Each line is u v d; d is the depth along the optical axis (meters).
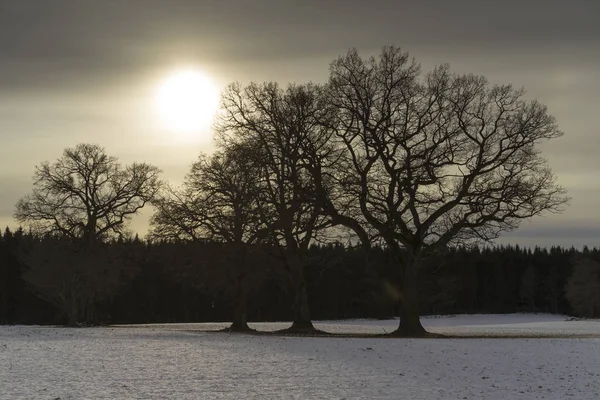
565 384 27.45
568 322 124.81
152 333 63.31
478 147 55.91
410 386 26.56
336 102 56.84
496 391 25.55
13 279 135.75
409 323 58.41
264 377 28.77
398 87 56.09
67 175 86.50
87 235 86.44
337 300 142.50
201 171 65.00
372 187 55.59
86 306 95.56
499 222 54.78
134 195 88.50
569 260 197.62
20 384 26.14
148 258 94.75
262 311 143.75
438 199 55.41
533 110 55.66
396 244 58.31
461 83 56.22
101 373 29.66
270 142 61.09
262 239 62.44
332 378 28.61
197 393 24.41
